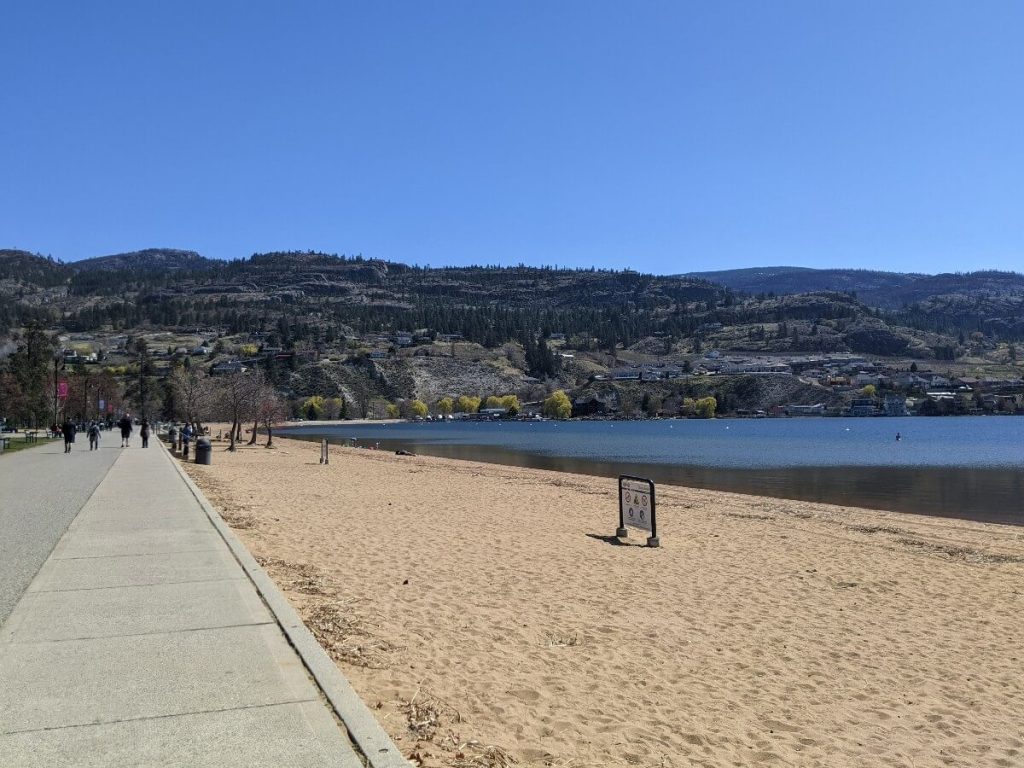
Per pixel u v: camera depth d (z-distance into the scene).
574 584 10.24
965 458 53.62
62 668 5.20
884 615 9.29
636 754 4.91
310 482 25.98
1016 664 7.45
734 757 5.02
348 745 4.05
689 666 6.91
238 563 8.87
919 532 17.25
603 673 6.54
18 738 4.09
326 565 10.67
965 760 5.23
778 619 8.86
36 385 74.12
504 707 5.50
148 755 3.90
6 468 25.30
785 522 18.53
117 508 14.13
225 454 44.50
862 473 40.22
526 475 33.69
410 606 8.49
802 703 6.17
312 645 5.68
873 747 5.37
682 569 11.71
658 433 118.50
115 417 123.31
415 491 24.05
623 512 14.66
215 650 5.61
